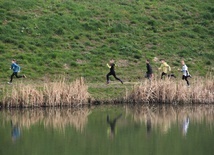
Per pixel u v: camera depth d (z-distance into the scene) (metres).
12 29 141.75
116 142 77.81
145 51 145.12
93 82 123.25
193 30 159.88
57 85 104.12
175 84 109.06
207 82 111.44
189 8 171.75
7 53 131.88
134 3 170.38
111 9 163.25
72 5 160.62
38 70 126.56
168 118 96.75
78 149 73.50
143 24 158.88
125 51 142.62
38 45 138.50
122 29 153.88
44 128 87.94
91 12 159.12
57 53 135.50
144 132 85.19
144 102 107.50
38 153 71.31
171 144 76.56
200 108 106.69
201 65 142.38
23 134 83.38
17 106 100.94
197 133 84.00
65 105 103.25
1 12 147.50
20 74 122.94
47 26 146.75
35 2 156.88
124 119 95.25
